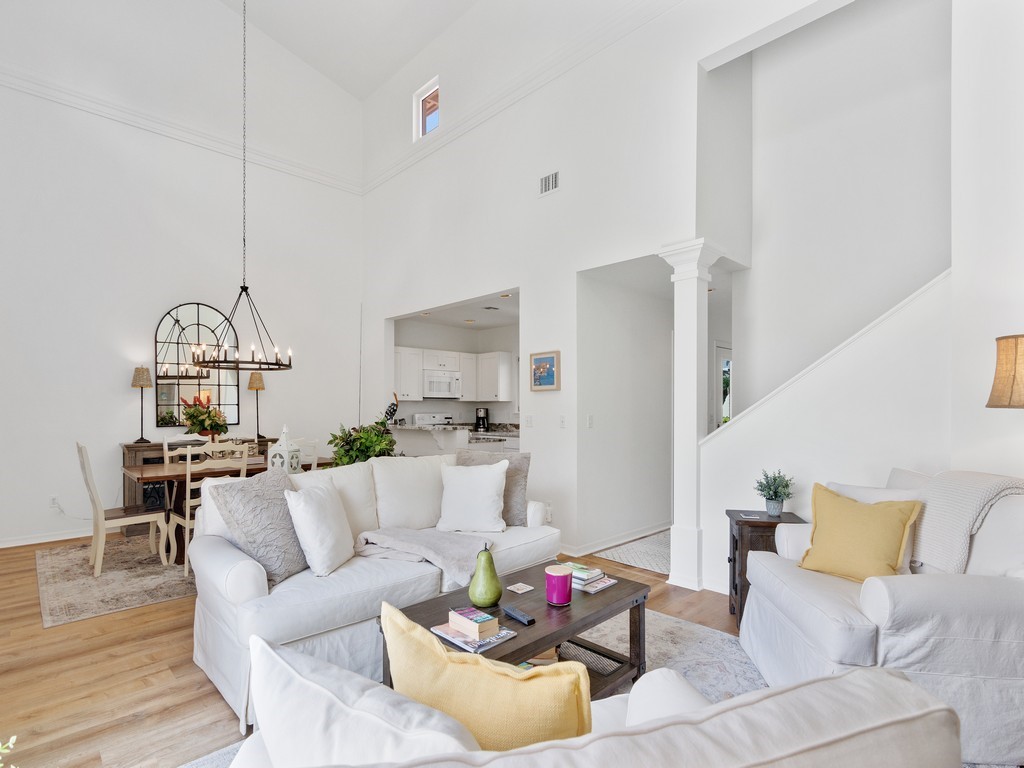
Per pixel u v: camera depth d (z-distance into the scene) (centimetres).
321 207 698
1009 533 202
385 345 695
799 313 417
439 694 82
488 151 538
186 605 335
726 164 409
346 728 70
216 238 614
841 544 237
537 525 345
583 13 445
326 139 703
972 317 265
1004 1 259
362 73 682
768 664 239
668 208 387
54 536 505
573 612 210
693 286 374
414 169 641
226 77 620
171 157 584
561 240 462
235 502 240
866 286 387
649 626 305
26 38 501
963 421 267
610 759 51
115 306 546
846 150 397
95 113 538
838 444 319
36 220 505
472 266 555
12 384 491
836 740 54
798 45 421
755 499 353
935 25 363
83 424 525
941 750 56
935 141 361
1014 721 182
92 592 357
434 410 850
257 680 82
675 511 387
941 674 185
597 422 465
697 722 56
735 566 323
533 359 481
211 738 200
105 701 225
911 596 185
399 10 577
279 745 74
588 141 443
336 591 232
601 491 468
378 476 328
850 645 188
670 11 389
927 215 363
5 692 232
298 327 676
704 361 383
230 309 623
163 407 570
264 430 645
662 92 393
